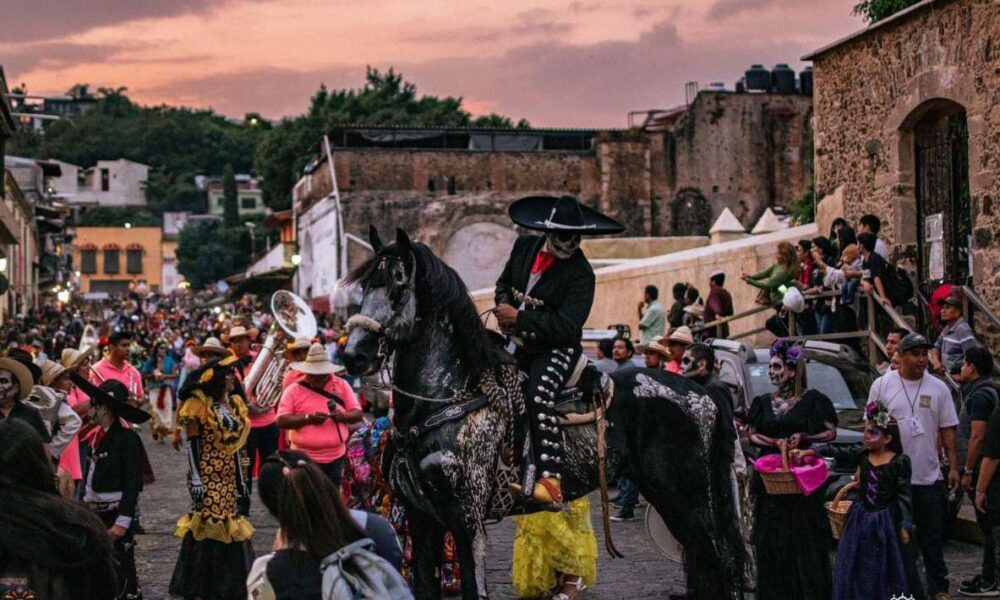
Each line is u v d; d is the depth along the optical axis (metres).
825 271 16.52
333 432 12.05
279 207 77.62
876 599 8.43
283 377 13.94
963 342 13.51
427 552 8.09
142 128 192.00
